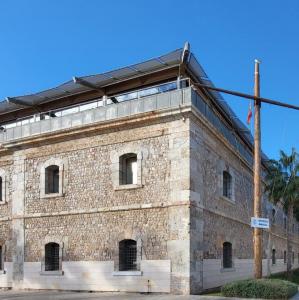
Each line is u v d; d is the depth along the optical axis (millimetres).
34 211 22172
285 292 15516
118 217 19562
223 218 22375
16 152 23438
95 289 19594
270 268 36656
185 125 18594
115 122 20125
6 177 23719
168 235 18141
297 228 61031
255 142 17594
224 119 27031
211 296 16531
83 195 20734
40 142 22531
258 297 15812
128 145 19891
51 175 22422
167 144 18922
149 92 20734
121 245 19422
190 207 17906
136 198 19250
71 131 21359
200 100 19828
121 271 19031
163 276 17938
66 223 21000
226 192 24219
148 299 16016
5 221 23344
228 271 22266
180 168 18375
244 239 26203
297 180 38562
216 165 21859
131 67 21297
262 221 16891
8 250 22875
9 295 19203
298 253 61719
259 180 17469
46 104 26203
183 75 21703
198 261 18234
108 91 23641
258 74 17578
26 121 25172
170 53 20297
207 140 20672
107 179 20188
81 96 24891
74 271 20328
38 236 21797
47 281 21047
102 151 20594
